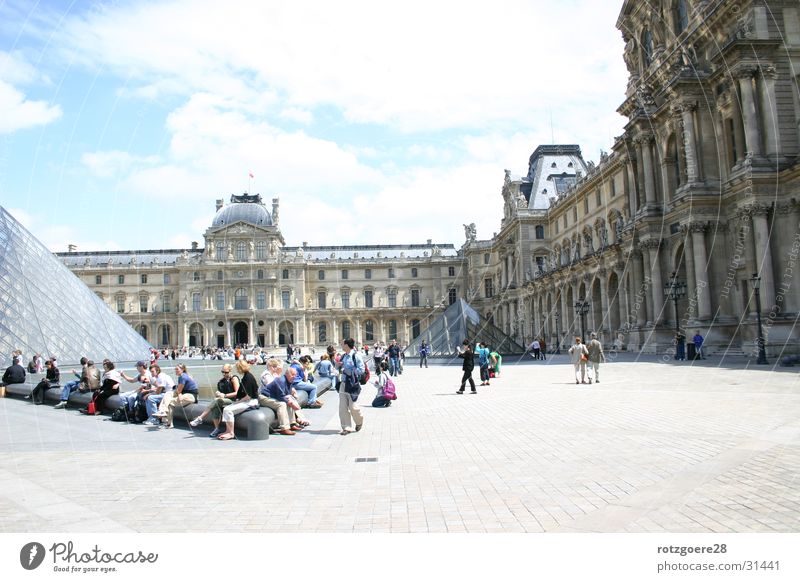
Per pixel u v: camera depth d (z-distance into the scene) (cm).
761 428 1627
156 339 15588
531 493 1080
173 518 970
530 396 2720
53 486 1184
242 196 16975
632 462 1295
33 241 5169
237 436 1783
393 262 16262
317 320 15900
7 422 2166
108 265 15588
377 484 1172
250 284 15400
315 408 2577
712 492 1050
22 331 4488
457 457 1413
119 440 1750
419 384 3778
